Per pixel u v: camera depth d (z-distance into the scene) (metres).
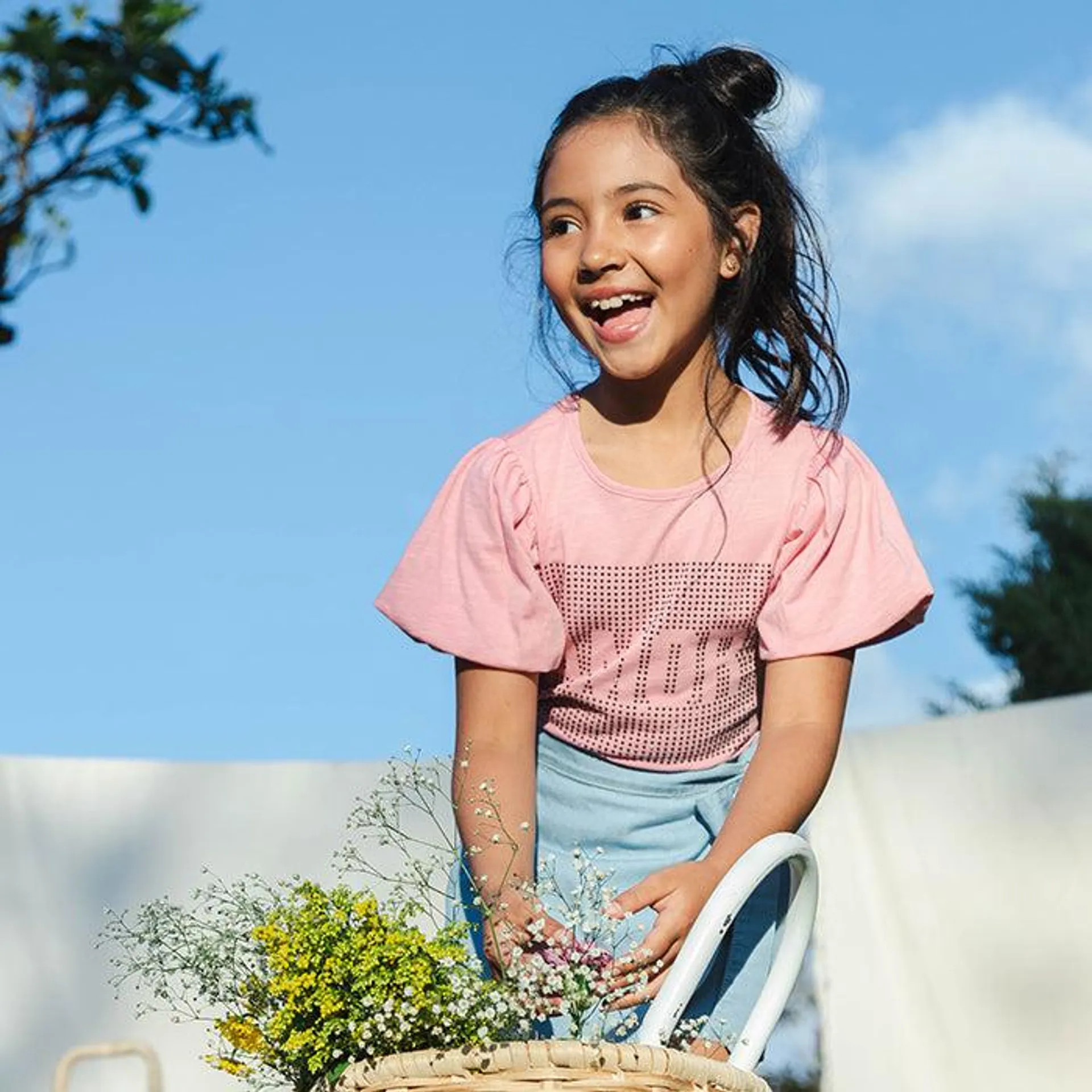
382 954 1.86
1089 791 5.38
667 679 2.40
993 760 5.48
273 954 1.90
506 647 2.39
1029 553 15.51
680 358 2.43
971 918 5.43
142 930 2.20
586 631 2.41
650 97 2.45
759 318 2.56
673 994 1.94
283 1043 1.92
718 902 1.98
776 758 2.29
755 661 2.42
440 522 2.49
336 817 5.21
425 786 2.18
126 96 2.01
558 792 2.43
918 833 5.52
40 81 1.98
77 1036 5.06
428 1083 1.78
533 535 2.42
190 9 2.03
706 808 2.41
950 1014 5.41
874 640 2.38
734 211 2.49
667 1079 1.78
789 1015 5.58
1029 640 15.28
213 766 5.22
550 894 2.35
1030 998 5.37
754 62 2.56
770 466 2.42
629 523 2.40
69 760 5.20
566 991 1.91
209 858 5.20
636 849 2.39
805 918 2.13
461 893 2.30
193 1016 2.50
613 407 2.46
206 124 2.04
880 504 2.45
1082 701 5.41
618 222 2.40
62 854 5.15
